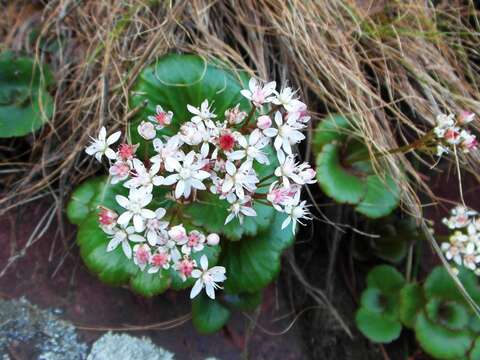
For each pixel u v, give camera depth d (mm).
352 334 202
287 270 202
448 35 228
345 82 193
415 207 193
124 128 177
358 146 191
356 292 211
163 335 174
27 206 188
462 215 180
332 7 212
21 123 186
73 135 189
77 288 175
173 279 151
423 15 219
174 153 131
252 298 177
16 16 218
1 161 194
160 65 174
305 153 203
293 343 190
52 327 167
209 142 138
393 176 190
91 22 210
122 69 194
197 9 201
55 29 210
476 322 190
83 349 166
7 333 163
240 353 180
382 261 216
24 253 178
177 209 155
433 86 212
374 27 210
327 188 179
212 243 133
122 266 154
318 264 211
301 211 141
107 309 173
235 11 210
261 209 159
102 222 133
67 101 192
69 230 184
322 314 201
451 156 214
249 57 208
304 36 202
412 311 191
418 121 215
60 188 185
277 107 154
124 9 206
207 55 190
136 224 129
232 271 167
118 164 134
